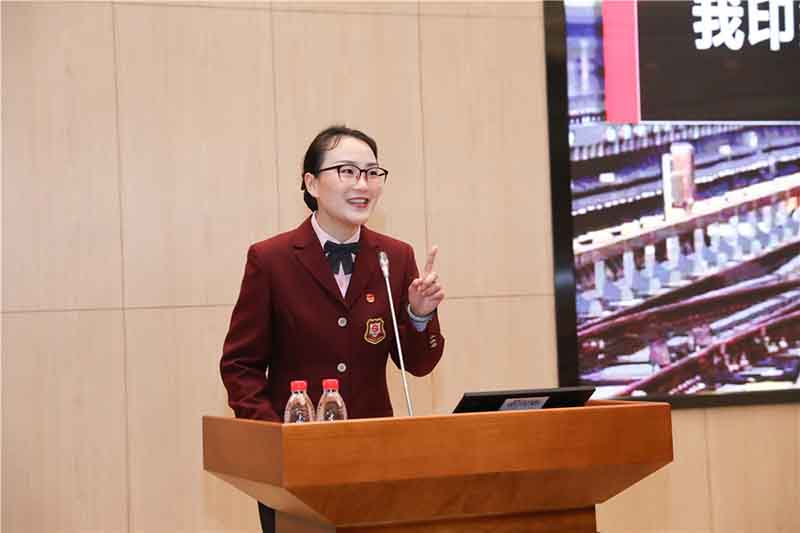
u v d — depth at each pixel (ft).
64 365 12.86
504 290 14.20
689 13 14.71
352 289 8.98
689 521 14.46
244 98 13.57
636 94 14.53
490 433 6.90
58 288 12.90
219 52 13.53
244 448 7.20
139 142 13.23
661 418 7.43
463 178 14.17
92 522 12.80
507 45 14.42
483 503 7.16
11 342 12.74
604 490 7.63
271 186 13.58
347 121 13.88
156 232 13.21
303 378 8.86
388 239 9.43
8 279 12.76
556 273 14.21
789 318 14.75
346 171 8.79
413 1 14.19
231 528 13.23
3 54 12.89
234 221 13.46
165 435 13.08
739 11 14.82
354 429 6.57
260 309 8.91
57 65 13.03
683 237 14.56
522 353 14.19
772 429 14.75
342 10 13.97
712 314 14.56
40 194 12.91
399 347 8.30
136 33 13.29
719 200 14.66
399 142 14.01
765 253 14.74
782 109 14.88
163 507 13.02
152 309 13.15
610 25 14.53
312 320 8.85
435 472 6.74
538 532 7.54
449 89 14.23
